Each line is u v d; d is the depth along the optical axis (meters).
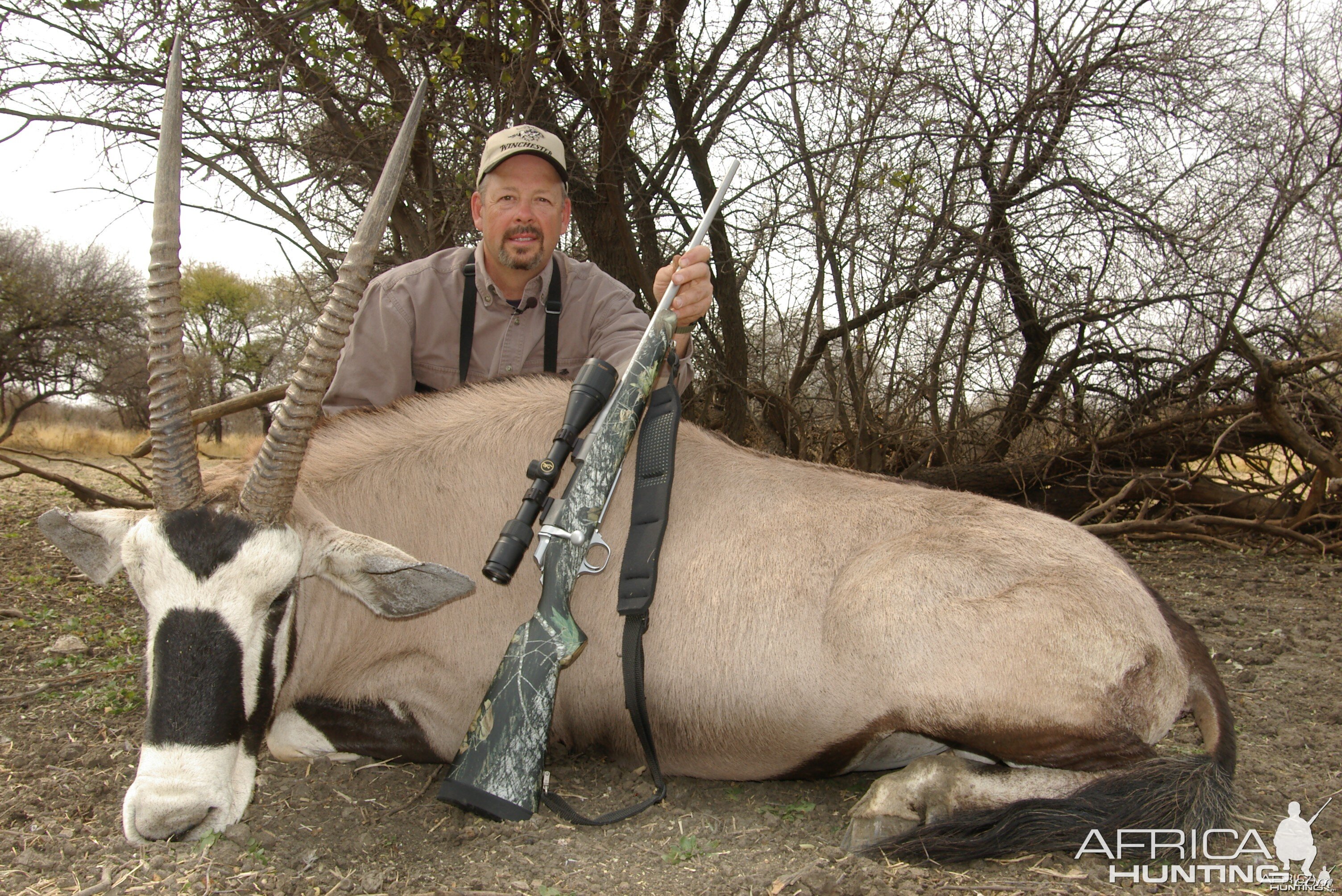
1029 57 4.00
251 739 1.30
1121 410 4.29
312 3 3.23
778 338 4.96
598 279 2.13
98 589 2.85
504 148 1.96
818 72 3.74
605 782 1.63
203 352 14.21
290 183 3.80
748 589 1.58
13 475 3.63
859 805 1.45
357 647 1.61
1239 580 3.25
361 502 1.62
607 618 1.61
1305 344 4.11
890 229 3.92
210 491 1.38
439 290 2.01
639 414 1.55
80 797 1.51
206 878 1.28
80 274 12.16
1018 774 1.43
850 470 1.75
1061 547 1.55
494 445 1.66
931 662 1.47
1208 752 1.46
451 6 3.26
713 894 1.28
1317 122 3.76
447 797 1.39
